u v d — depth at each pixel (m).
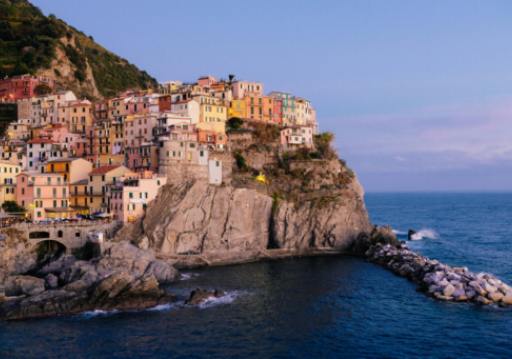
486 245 178.75
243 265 134.50
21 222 119.25
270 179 165.00
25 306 88.81
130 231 129.38
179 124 160.75
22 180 132.62
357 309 93.94
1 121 189.00
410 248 171.00
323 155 182.00
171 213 133.25
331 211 156.50
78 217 134.25
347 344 77.25
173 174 141.62
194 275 120.88
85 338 78.94
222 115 179.62
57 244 123.06
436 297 99.94
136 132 162.38
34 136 173.62
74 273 105.56
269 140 177.88
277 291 106.12
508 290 99.00
